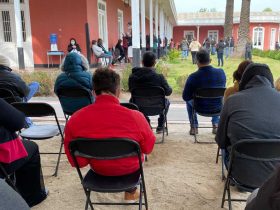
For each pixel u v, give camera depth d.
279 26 42.81
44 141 5.16
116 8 19.81
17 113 2.70
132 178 2.65
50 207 3.20
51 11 13.62
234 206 3.17
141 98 4.82
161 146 4.87
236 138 2.63
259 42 42.53
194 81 4.82
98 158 2.47
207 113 4.86
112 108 2.47
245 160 2.54
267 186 1.26
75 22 13.55
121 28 21.89
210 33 44.53
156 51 20.50
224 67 16.39
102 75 2.50
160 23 25.53
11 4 14.14
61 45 13.79
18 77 4.32
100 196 3.41
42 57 14.04
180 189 3.52
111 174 2.64
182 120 6.31
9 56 14.48
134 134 2.48
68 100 4.50
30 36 13.97
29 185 3.14
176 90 8.73
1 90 4.12
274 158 2.45
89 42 13.55
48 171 4.03
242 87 2.83
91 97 4.49
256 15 42.62
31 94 5.30
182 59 22.66
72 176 3.88
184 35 45.19
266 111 2.54
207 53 4.83
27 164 3.09
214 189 3.52
